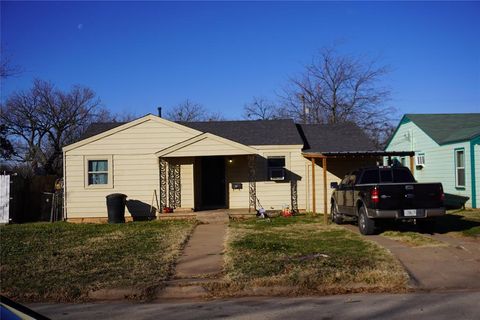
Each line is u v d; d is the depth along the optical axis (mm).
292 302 7469
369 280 8336
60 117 40969
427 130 23328
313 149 20906
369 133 38312
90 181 19547
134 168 19562
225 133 21391
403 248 11102
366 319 6348
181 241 12836
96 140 19500
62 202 20188
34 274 9320
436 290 8023
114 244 12617
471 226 14414
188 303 7660
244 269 9188
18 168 41531
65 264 10172
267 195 20219
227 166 20422
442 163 21734
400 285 8180
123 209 18484
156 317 6781
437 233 13375
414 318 6328
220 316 6742
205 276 8945
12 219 19406
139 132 19609
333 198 16688
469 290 7961
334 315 6594
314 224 16422
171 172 19734
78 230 15773
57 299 8023
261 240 12648
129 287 8242
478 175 19141
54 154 37344
